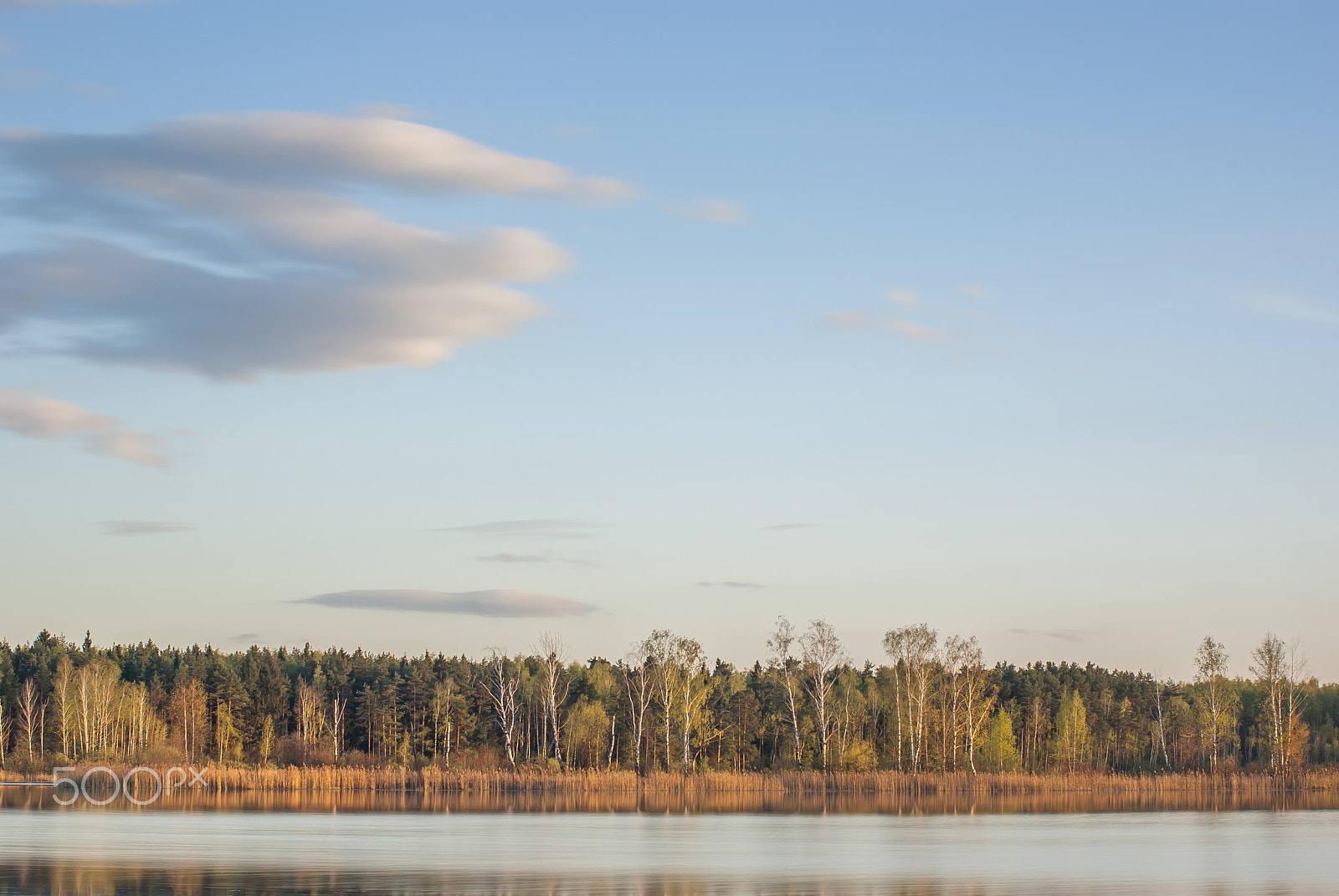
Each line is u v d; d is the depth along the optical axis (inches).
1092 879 1857.8
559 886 1742.1
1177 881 1841.8
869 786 4525.1
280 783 4630.9
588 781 4547.2
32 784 4972.9
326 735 6875.0
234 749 6535.4
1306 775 5002.5
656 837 2573.8
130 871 1894.7
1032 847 2377.0
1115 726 7268.7
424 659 7308.1
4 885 1732.3
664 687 4859.7
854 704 5940.0
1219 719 5900.6
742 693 6525.6
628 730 5905.5
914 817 3270.2
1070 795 4485.7
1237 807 3750.0
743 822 3048.7
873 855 2199.8
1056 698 7273.6
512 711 5167.3
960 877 1879.9
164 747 5570.9
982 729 5536.4
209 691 6963.6
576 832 2699.3
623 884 1766.7
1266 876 1909.4
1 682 7071.9
